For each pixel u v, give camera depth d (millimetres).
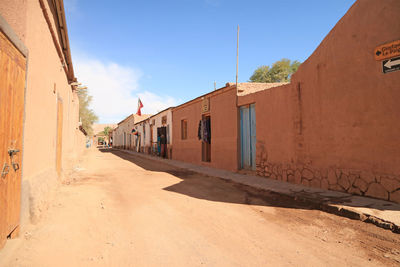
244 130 10953
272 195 6680
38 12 4520
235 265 2939
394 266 2879
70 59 8727
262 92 9531
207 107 13797
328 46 6691
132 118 37344
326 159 6754
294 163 7926
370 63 5641
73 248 3314
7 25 2926
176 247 3453
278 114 8680
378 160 5445
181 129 17797
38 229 3854
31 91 4070
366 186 5680
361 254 3203
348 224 4312
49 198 5164
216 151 12836
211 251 3328
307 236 3848
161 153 21953
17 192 3369
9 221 3086
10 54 3084
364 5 5750
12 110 3158
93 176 10375
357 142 5910
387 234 3783
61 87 8094
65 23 6586
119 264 2928
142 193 7043
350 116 6094
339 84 6375
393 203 5035
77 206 5371
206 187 7965
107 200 6109
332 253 3250
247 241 3672
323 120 6852
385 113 5328
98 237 3752
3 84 2875
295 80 7934
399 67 5102
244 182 8422
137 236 3840
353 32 6016
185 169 13188
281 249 3389
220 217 4824
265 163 9328
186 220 4645
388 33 5293
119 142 51562
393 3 5203
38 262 2857
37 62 4449
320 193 6289
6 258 2707
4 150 2900
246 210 5301
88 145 52969
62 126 8656
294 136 7934
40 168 4820
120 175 10820
